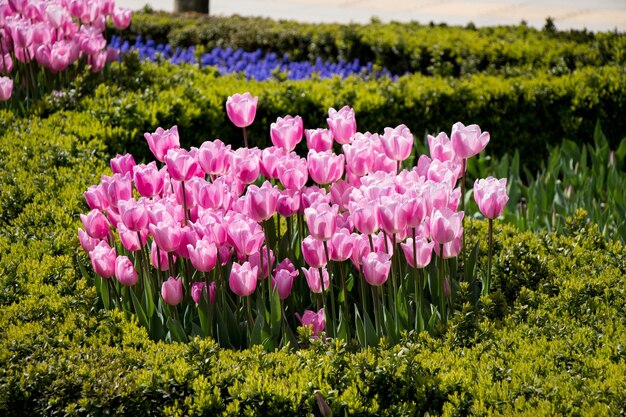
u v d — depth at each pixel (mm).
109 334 4125
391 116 8656
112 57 8352
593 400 3459
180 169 4098
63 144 6426
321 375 3672
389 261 3912
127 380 3701
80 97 7594
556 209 6594
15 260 4852
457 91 8836
